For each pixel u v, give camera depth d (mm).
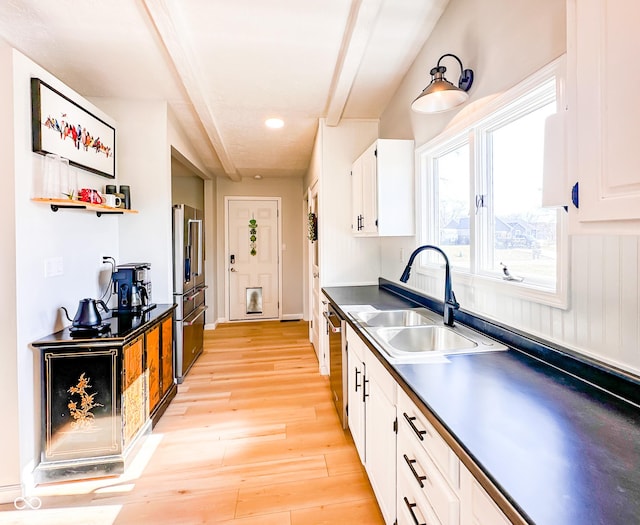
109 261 2523
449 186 2123
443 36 1870
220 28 1815
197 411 2504
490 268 1695
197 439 2145
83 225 2188
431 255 2297
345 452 2010
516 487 603
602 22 653
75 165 2057
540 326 1277
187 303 3189
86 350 1777
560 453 698
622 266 966
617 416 845
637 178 595
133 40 1949
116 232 2637
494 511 658
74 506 1604
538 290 1271
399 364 1195
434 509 912
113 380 1808
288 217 5516
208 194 4988
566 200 849
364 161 2703
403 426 1157
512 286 1416
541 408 882
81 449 1785
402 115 2545
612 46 635
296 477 1798
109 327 1967
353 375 1961
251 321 5453
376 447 1486
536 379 1063
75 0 1634
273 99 2672
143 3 1646
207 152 3986
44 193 1807
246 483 1752
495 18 1465
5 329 1617
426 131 2186
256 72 2273
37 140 1719
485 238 1703
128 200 2496
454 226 2061
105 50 2039
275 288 5543
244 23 1778
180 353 2996
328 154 3145
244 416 2434
